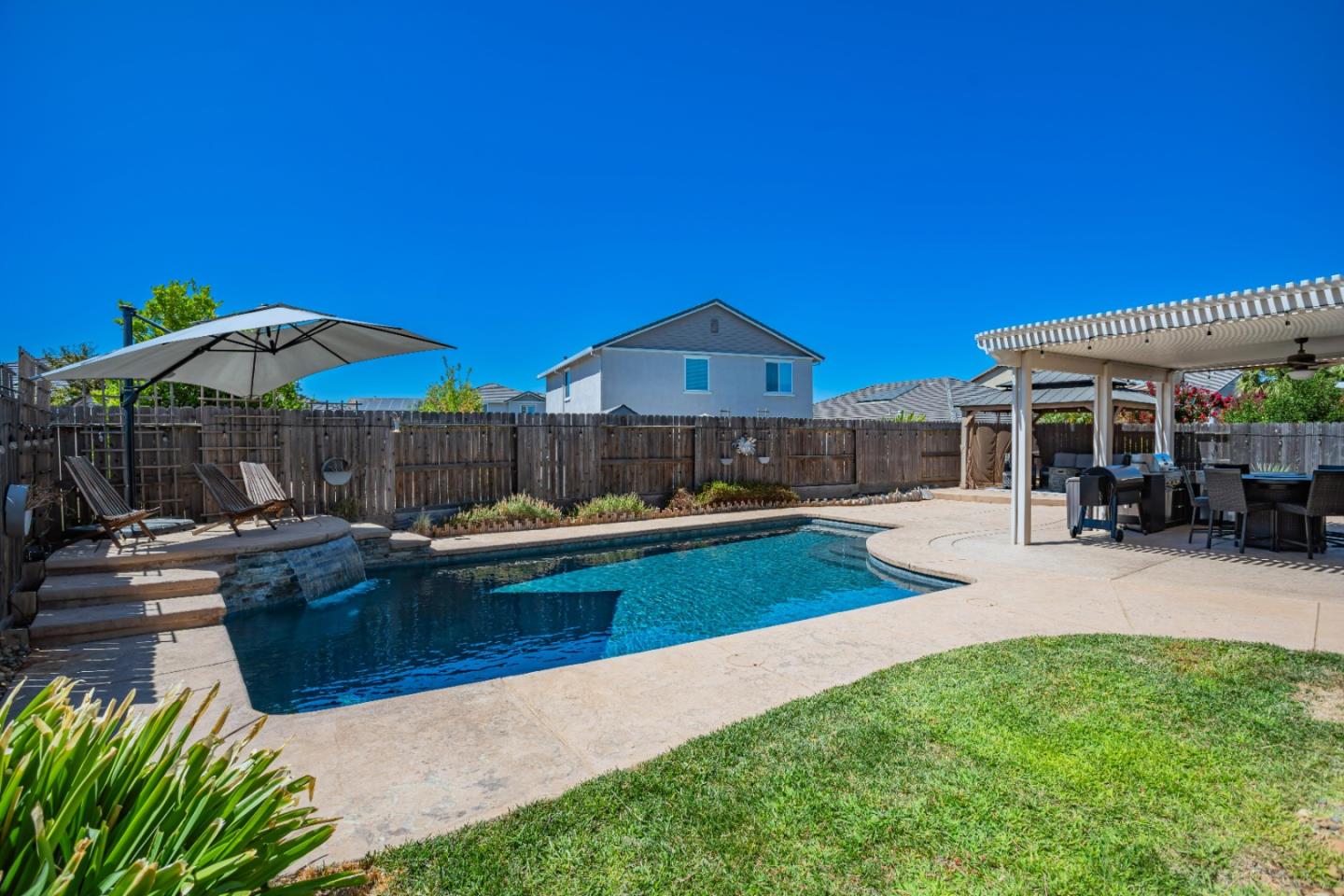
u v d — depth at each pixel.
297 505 9.16
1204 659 3.90
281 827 1.53
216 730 1.62
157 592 5.25
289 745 2.99
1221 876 2.03
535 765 2.79
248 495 7.73
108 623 4.64
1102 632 4.60
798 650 4.34
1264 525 7.92
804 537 11.05
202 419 8.58
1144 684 3.50
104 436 7.89
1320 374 14.55
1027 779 2.56
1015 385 8.51
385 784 2.63
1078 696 3.35
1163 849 2.15
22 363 5.93
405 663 5.19
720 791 2.51
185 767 1.47
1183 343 8.72
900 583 7.60
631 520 11.31
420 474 10.45
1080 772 2.61
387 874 2.05
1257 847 2.16
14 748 1.38
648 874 2.04
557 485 11.76
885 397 30.72
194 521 8.21
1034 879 2.01
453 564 8.76
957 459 16.94
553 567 8.70
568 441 11.89
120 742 1.45
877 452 15.59
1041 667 3.78
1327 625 4.70
